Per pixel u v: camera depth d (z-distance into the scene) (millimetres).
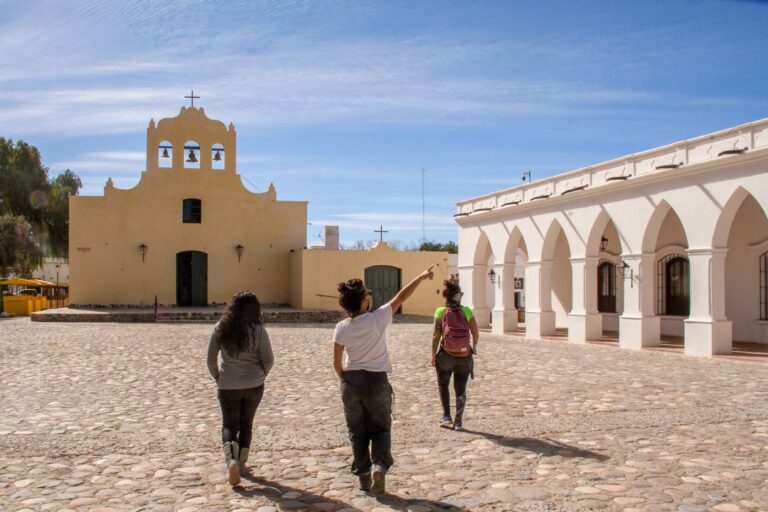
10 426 8695
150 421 9047
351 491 6094
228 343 6383
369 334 6086
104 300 34406
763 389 11711
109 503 5719
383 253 36312
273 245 36531
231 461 6160
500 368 14812
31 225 46938
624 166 20281
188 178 35500
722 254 17219
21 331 24094
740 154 15969
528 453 7391
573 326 22266
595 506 5629
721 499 5781
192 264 35594
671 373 13906
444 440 8016
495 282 27281
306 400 10742
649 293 19703
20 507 5598
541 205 24156
